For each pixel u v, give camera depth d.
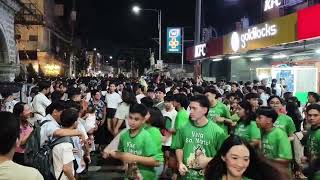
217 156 3.81
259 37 18.62
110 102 13.52
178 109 8.52
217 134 5.70
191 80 21.83
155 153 5.94
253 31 19.30
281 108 8.73
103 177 10.29
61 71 62.78
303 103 15.97
